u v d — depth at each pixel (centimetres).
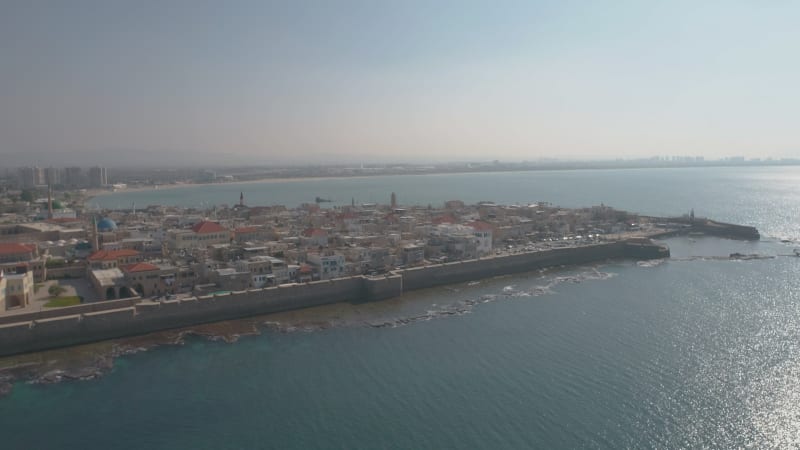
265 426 9006
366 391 10225
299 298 16000
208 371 11262
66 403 9850
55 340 12519
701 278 19712
